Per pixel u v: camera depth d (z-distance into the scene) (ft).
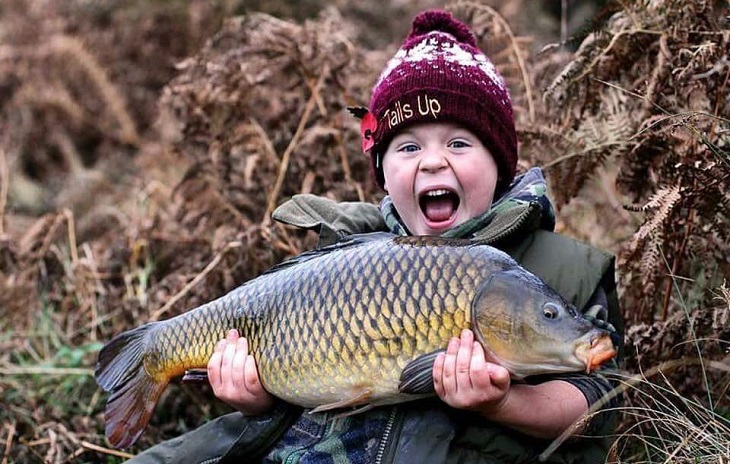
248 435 7.88
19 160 23.11
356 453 7.44
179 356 7.81
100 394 12.44
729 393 8.67
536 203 7.73
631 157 9.50
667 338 8.84
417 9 23.89
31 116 23.86
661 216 8.38
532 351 6.57
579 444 7.61
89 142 24.12
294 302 7.22
